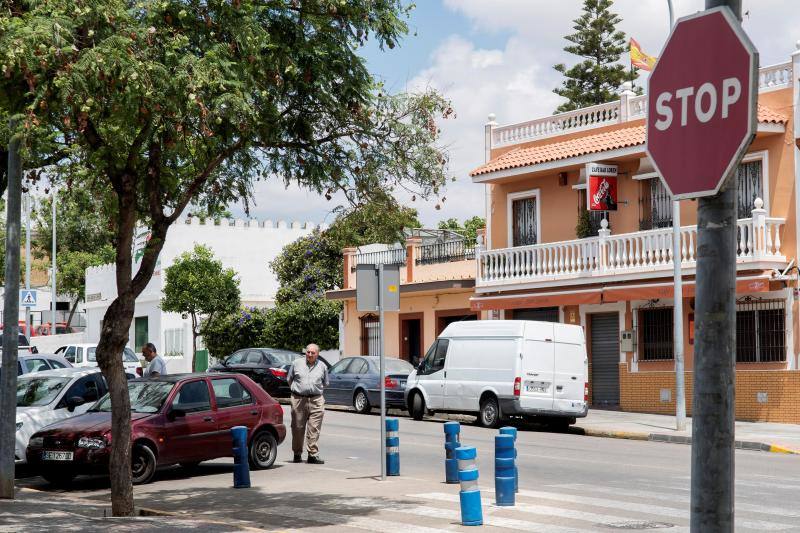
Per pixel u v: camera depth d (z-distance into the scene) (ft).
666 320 90.17
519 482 47.47
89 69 31.24
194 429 51.96
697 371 13.06
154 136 37.47
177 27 34.96
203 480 51.78
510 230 106.52
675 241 75.41
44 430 51.03
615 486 45.88
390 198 42.06
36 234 219.61
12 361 44.88
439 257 117.60
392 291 49.83
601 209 93.04
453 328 85.40
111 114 33.19
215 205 44.83
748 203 84.38
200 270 141.38
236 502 43.39
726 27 13.08
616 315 95.30
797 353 79.56
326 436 72.84
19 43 29.63
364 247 136.15
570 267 96.07
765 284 78.79
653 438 72.95
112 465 38.50
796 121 81.25
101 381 60.54
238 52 35.96
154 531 33.60
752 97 12.80
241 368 107.86
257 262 169.17
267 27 37.88
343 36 38.78
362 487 46.88
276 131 40.01
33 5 32.09
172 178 39.34
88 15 32.09
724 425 12.80
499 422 81.20
